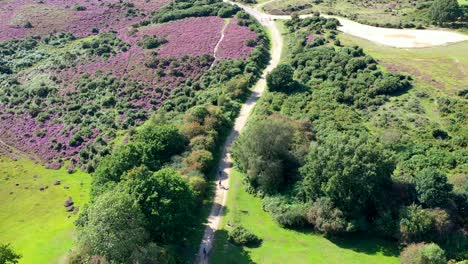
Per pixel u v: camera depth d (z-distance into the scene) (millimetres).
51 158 90812
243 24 135250
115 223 52188
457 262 55500
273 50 122750
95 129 96000
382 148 67938
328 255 59031
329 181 61625
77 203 77938
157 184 58781
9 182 84500
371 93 88438
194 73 111000
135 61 116500
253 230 64000
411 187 62406
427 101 84938
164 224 56312
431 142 74438
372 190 60906
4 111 104438
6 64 121812
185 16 144375
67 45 131000
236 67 110000
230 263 57625
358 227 61469
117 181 67188
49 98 106250
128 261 51469
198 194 67875
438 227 57938
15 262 52125
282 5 155125
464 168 68188
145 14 150625
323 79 97500
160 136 77500
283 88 96812
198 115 86438
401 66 97625
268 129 71562
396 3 146625
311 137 77562
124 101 102750
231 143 85188
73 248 59562
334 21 128750
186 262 57438
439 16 125438
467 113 78750
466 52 104250
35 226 72688
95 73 113125
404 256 56000
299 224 64438
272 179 70312
